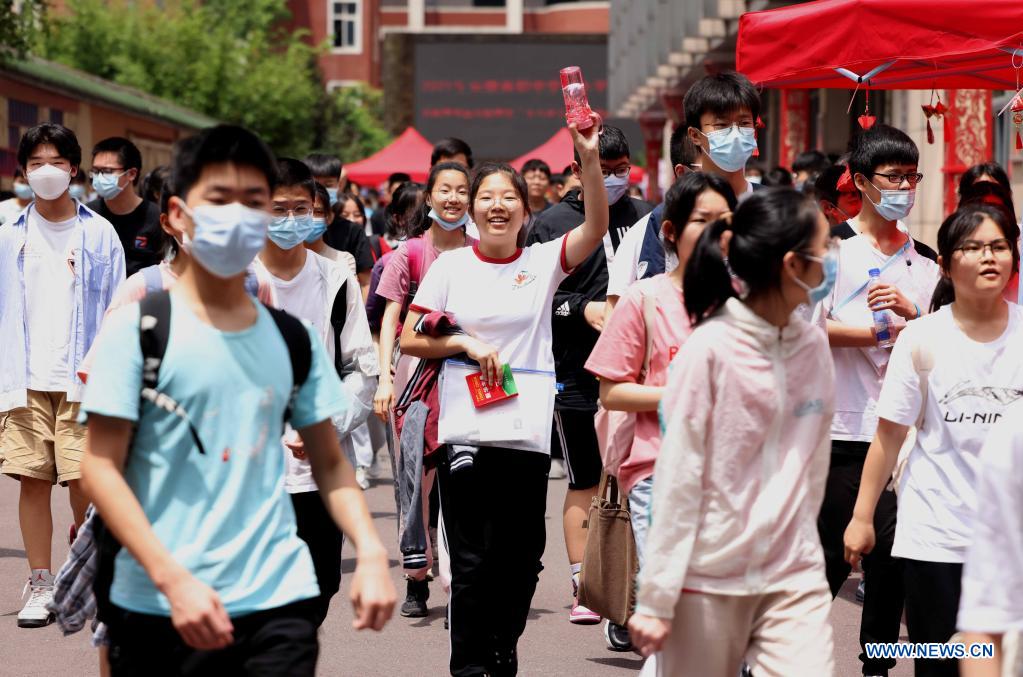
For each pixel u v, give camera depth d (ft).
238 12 173.17
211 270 13.04
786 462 14.62
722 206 17.88
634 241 22.07
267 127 155.33
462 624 21.57
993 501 11.69
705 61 95.91
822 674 14.47
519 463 21.76
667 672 14.89
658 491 14.49
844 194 27.84
